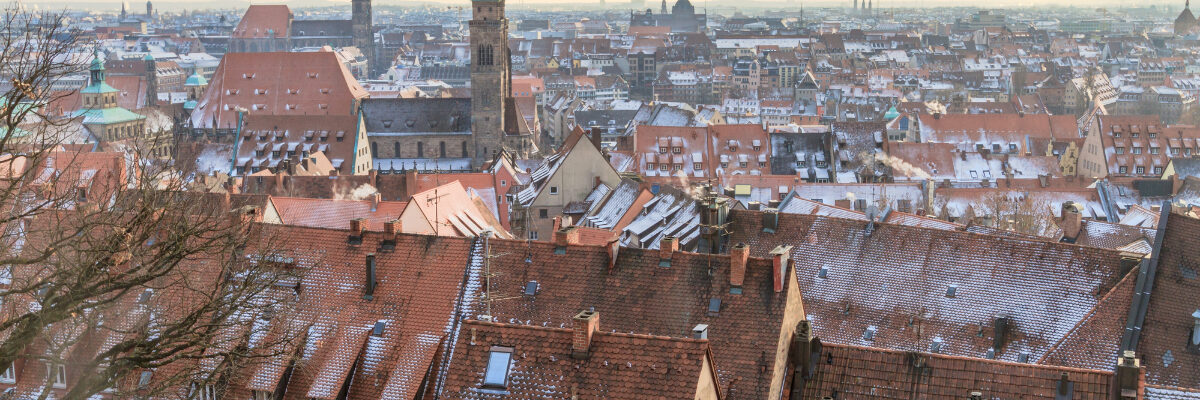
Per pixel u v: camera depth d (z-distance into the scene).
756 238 106.69
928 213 186.25
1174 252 90.44
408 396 80.00
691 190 155.88
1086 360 85.81
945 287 95.06
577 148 181.50
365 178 189.75
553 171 183.88
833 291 98.25
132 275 69.38
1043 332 89.44
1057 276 92.25
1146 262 89.50
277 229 91.75
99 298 63.31
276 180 185.00
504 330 73.12
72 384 79.94
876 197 189.75
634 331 82.44
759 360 76.94
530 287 86.75
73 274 55.47
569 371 70.31
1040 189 199.00
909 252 98.62
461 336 73.56
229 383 77.19
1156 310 87.50
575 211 176.38
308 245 90.75
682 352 69.31
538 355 71.50
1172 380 84.62
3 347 52.56
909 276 97.00
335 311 86.50
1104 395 69.56
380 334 84.81
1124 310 87.81
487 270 85.88
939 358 74.50
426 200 138.25
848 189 194.62
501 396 70.44
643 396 68.19
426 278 87.50
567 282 86.56
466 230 139.88
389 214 136.75
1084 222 121.06
